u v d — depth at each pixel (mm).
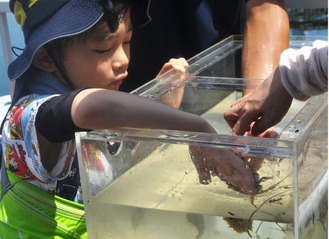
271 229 723
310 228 775
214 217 755
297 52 898
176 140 756
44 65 1237
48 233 1062
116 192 809
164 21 1600
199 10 1588
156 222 797
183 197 776
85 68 1257
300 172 690
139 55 1612
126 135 793
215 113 1222
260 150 696
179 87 1162
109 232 844
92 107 854
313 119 812
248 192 719
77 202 1136
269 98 970
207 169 746
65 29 1174
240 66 1459
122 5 1252
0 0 1867
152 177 787
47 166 1073
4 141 1132
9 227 1103
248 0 1501
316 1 1851
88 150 814
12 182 1112
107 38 1237
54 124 938
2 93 2152
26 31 1266
